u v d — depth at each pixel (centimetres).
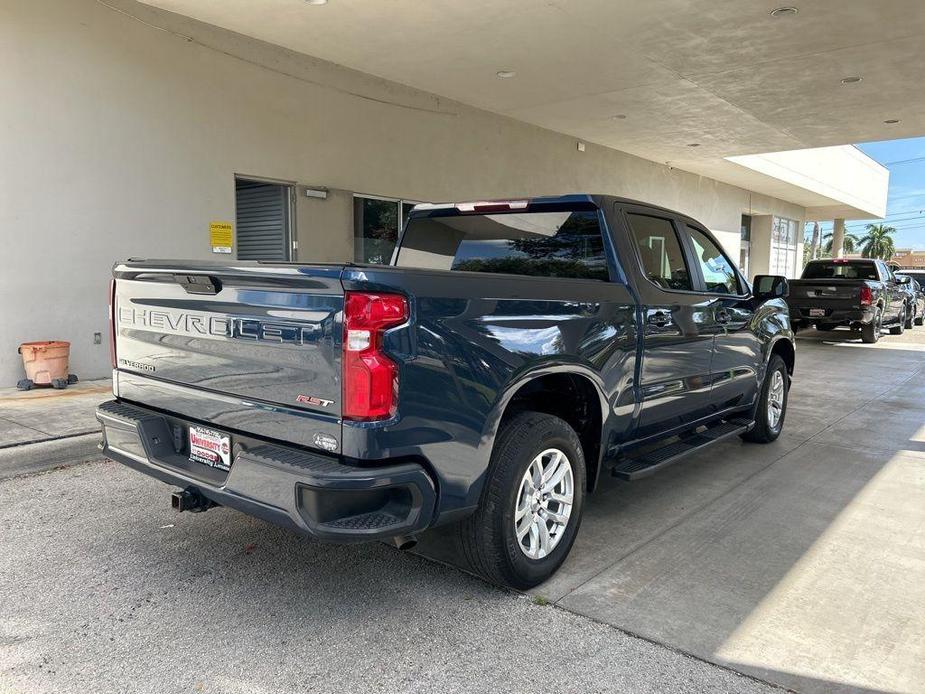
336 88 1002
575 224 395
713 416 503
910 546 380
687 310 432
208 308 292
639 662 265
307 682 249
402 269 256
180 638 277
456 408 270
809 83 1103
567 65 1002
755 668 262
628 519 416
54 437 532
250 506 264
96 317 787
